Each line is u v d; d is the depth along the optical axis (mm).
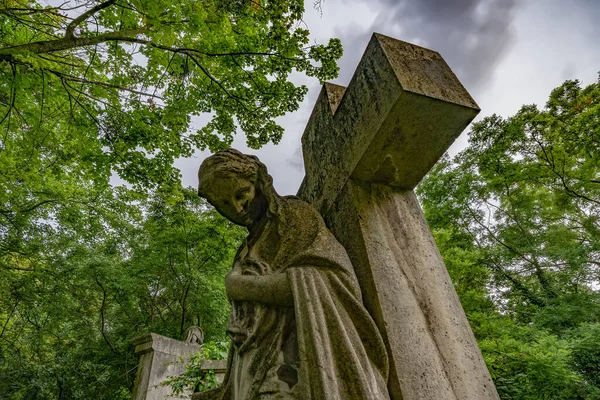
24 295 12242
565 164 11898
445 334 1419
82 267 13492
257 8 6133
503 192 14672
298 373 1178
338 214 1836
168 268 15125
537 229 14406
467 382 1312
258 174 1728
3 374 14148
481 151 13805
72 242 13461
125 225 13367
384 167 1770
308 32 6453
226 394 1543
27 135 6078
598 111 9828
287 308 1356
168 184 7152
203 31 5578
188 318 15898
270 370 1210
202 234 13578
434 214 14516
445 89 1579
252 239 1710
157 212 13781
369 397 1045
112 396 13953
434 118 1588
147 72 6699
